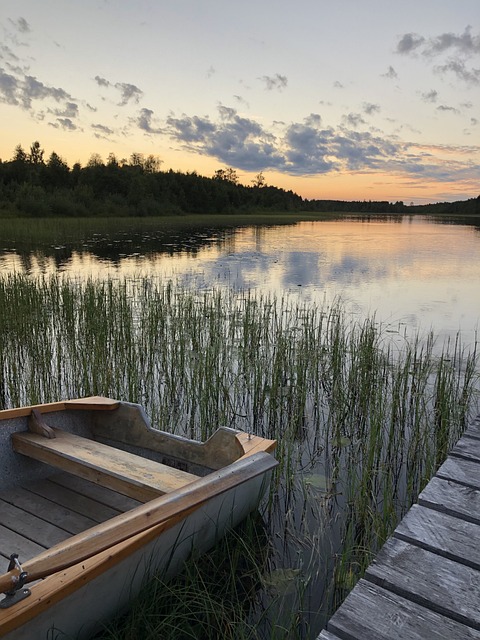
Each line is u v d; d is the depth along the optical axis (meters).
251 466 2.84
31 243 22.50
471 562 2.08
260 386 5.49
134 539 2.30
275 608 2.69
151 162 79.38
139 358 6.77
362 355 6.30
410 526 2.35
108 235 28.34
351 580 2.82
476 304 10.63
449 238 31.58
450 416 4.86
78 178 60.88
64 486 3.42
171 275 13.81
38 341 7.29
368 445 4.27
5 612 1.86
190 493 2.50
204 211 77.25
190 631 2.51
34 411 3.48
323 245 24.84
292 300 10.66
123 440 3.84
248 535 3.21
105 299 8.97
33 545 2.76
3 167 60.97
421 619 1.80
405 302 10.75
